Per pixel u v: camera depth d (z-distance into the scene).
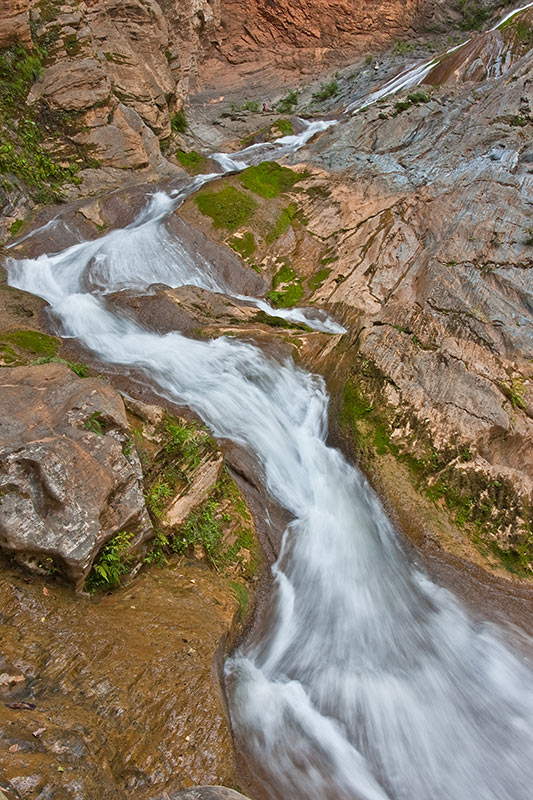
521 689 6.18
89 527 5.04
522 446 8.47
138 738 4.07
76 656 4.46
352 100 22.89
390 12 27.14
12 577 4.89
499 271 10.87
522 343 9.70
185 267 11.55
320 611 6.54
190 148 17.92
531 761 5.40
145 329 9.57
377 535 7.62
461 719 5.69
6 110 12.77
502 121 14.99
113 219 12.66
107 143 13.99
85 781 3.47
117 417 5.89
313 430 8.66
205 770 4.09
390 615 6.70
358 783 4.83
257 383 8.69
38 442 5.19
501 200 12.27
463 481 8.06
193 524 6.28
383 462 8.34
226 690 5.06
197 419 7.71
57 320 9.26
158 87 16.69
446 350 9.30
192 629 5.15
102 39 15.43
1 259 10.56
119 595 5.39
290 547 7.01
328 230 12.79
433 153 14.62
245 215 12.79
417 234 12.19
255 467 7.51
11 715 3.73
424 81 21.16
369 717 5.46
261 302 11.29
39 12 14.13
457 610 6.93
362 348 9.38
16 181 12.26
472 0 27.12
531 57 17.00
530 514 7.79
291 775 4.67
